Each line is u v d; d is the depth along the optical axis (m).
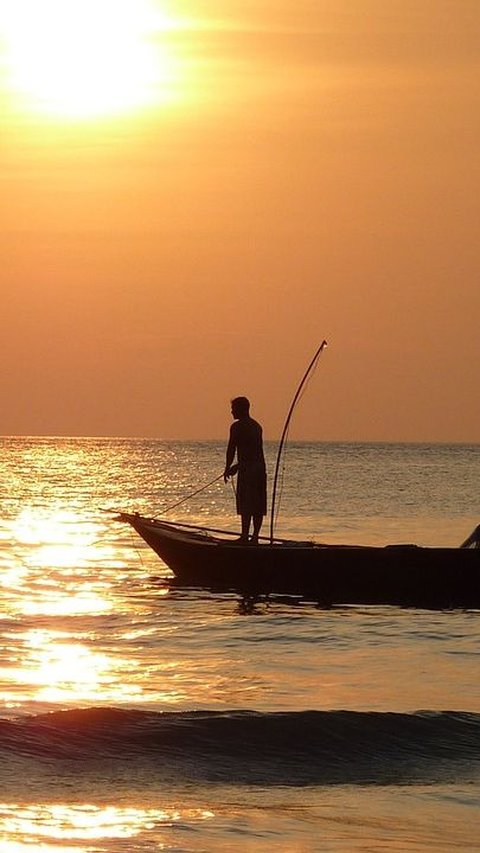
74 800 14.25
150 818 13.80
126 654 23.48
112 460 199.62
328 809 14.31
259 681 20.91
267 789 14.99
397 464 187.75
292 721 17.06
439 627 27.08
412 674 21.67
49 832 13.20
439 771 15.84
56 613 28.62
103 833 13.27
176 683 20.67
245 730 16.75
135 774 15.28
